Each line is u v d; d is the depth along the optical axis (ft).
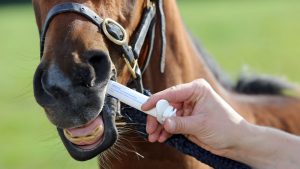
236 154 7.14
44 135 19.44
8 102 30.96
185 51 8.95
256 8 67.97
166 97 6.93
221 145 7.01
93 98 6.63
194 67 9.17
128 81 7.82
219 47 43.96
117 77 7.50
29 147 23.52
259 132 7.04
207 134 6.95
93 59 6.85
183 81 8.87
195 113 6.95
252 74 12.07
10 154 22.56
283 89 11.98
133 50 7.79
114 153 8.35
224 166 7.34
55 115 6.56
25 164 21.02
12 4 80.53
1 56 42.37
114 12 7.47
